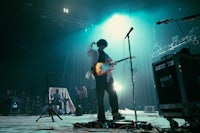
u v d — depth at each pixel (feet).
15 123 12.62
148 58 40.37
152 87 38.88
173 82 7.23
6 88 36.24
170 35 33.50
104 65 11.55
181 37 30.45
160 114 8.07
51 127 9.82
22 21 39.37
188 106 6.52
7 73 36.94
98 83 11.35
